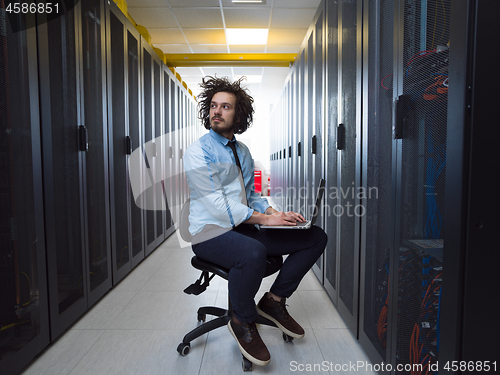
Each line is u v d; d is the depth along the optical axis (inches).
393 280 48.3
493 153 31.3
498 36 30.5
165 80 170.2
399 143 45.9
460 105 31.4
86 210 80.9
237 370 57.5
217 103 61.9
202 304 86.5
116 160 103.3
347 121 73.0
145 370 57.5
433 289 40.1
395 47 47.2
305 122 129.6
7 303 53.2
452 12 32.4
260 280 55.9
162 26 181.0
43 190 62.2
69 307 72.4
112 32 100.5
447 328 33.6
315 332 71.2
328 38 90.6
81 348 64.9
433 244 38.7
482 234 31.6
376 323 56.7
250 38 199.6
